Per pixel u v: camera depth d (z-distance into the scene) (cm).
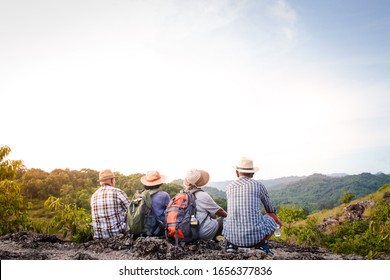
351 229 1158
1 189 687
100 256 424
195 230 433
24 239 515
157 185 471
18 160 785
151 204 460
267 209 420
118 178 2273
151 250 414
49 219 626
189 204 436
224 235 416
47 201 606
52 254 440
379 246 757
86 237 572
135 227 452
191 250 426
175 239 432
